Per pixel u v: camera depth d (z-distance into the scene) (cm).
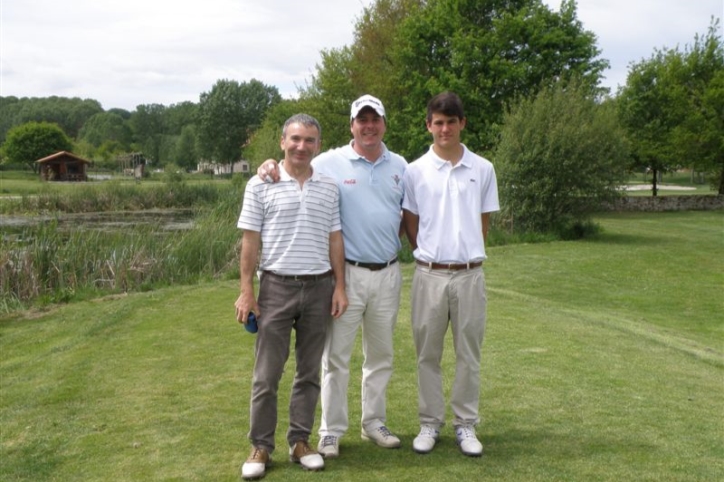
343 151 365
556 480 336
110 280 1066
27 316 866
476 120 2702
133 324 754
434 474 342
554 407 450
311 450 355
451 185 360
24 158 7881
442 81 2705
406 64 2959
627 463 358
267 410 347
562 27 2830
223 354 609
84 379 541
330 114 3353
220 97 9344
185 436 409
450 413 441
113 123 12069
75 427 433
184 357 603
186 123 12950
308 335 352
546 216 1941
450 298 364
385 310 369
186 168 10125
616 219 2647
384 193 361
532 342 640
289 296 344
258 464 342
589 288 1185
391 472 344
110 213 2812
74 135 13412
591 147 1894
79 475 360
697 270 1398
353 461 359
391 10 3353
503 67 2662
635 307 1045
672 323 927
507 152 1955
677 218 2697
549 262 1441
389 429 407
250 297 346
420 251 366
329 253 356
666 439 395
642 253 1617
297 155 339
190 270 1167
